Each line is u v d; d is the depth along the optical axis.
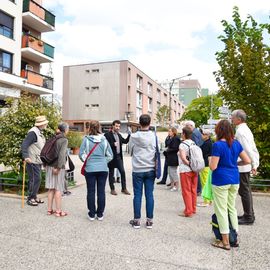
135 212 5.36
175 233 5.11
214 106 40.91
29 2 24.39
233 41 9.30
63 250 4.32
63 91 54.22
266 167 8.96
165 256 4.14
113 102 51.50
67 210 6.54
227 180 4.39
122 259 4.03
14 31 23.39
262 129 8.80
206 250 4.37
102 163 5.71
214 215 4.61
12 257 4.07
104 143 5.78
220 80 9.58
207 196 4.98
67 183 8.78
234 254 4.25
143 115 5.52
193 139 7.35
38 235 4.94
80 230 5.20
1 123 8.31
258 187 8.99
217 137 4.60
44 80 26.64
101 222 5.68
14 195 7.77
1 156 8.23
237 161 4.81
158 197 8.09
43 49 26.33
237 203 7.43
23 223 5.57
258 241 4.78
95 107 52.56
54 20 28.03
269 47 9.03
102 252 4.26
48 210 6.18
